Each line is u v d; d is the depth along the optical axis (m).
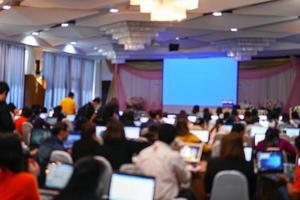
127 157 5.98
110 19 12.43
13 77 17.38
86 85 23.03
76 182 2.36
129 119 10.33
